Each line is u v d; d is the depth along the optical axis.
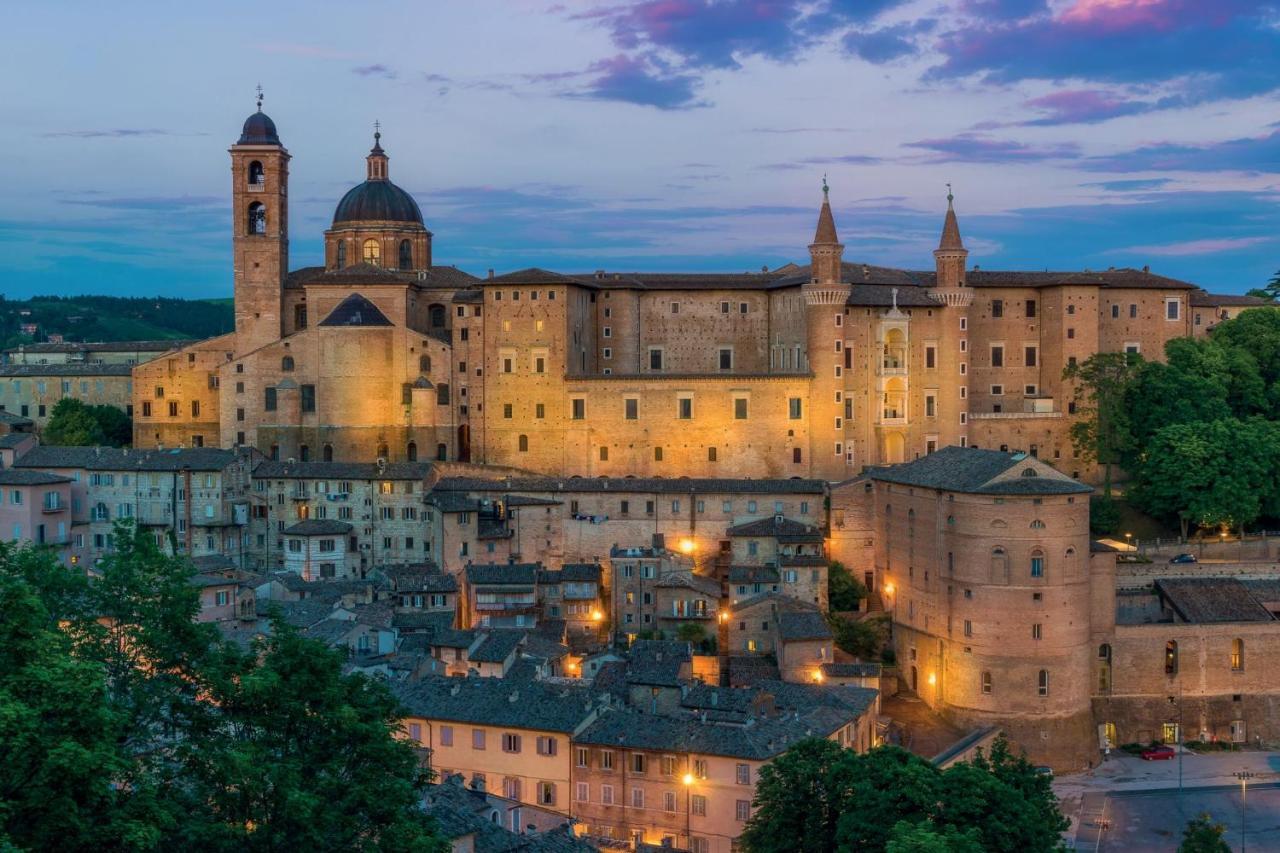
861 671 156.88
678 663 147.12
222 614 155.38
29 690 59.28
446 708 133.38
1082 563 164.12
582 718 128.50
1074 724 163.12
